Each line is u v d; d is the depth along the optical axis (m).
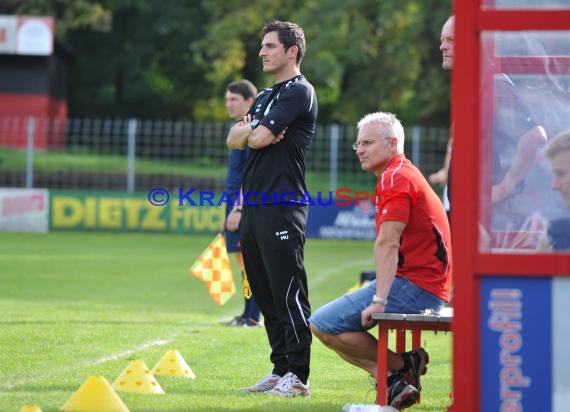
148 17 164.38
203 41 134.38
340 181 90.25
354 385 26.83
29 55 127.81
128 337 34.56
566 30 17.44
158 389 24.58
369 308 21.53
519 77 23.75
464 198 17.78
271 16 130.00
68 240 85.00
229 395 24.28
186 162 96.88
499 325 17.77
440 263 22.22
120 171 99.81
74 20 150.12
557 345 17.64
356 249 82.81
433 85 123.00
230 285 37.81
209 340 34.41
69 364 28.62
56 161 100.38
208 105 173.88
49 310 41.56
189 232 93.38
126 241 85.69
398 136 22.75
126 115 170.00
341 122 142.62
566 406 17.61
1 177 102.56
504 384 17.77
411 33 121.44
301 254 25.06
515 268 17.64
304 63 121.62
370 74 130.38
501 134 22.48
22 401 22.38
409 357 22.66
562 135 21.34
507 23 17.53
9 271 58.97
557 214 21.47
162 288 51.91
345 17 125.38
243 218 25.50
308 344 24.86
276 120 24.44
